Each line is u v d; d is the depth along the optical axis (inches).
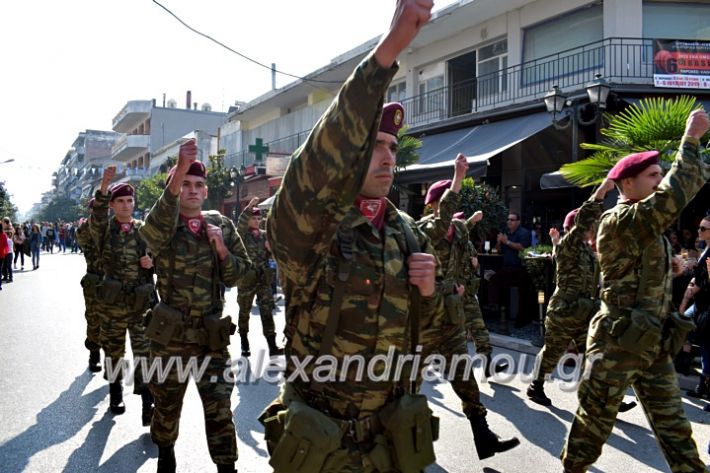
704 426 180.2
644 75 466.9
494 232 396.2
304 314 71.7
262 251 281.1
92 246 230.1
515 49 553.6
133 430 175.2
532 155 507.2
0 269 562.3
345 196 60.5
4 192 1168.2
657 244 121.0
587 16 500.4
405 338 73.1
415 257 71.7
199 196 135.0
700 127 112.7
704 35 483.5
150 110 2078.0
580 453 120.9
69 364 254.8
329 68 764.0
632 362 116.4
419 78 686.5
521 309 339.3
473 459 154.0
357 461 70.0
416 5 52.4
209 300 133.3
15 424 179.0
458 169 157.8
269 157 842.8
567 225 214.8
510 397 210.8
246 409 195.2
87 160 3420.3
